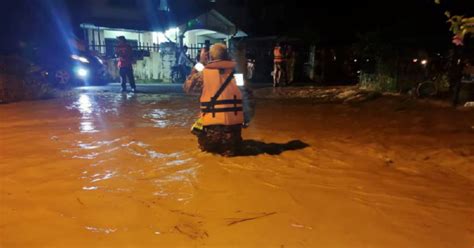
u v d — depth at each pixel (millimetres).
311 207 3213
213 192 3527
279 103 11117
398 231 2795
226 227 2822
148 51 21750
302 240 2643
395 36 12461
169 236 2668
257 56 24250
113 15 21734
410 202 3348
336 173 4152
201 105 4707
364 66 14773
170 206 3191
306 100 11930
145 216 2984
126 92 14359
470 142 5512
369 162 4594
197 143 5477
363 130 6621
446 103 9398
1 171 4051
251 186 3699
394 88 12234
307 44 23234
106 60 20828
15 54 12547
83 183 3719
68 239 2598
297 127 6992
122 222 2875
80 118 7816
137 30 22375
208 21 24156
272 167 4340
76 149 5078
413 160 4688
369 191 3609
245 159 4652
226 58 4785
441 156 4816
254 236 2691
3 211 3025
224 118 4652
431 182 3891
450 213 3123
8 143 5402
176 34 23891
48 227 2768
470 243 2625
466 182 3904
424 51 11594
